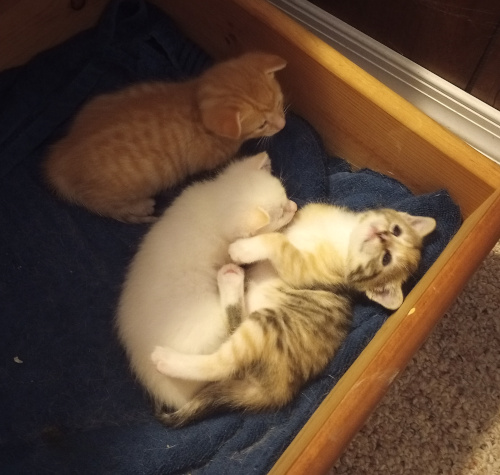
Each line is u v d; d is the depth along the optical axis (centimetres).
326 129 38
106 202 34
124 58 40
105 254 34
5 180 35
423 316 25
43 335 31
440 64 39
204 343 29
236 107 32
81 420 29
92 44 40
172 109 33
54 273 33
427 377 36
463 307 38
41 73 39
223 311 30
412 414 35
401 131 33
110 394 30
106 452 28
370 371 23
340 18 42
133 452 28
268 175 33
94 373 31
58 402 30
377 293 31
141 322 29
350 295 32
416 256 32
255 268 33
